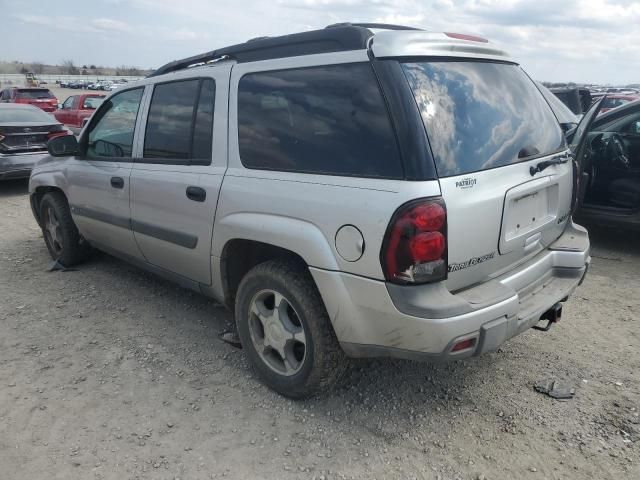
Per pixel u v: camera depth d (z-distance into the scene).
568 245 3.27
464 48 2.87
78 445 2.73
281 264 2.94
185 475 2.52
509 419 2.91
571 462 2.58
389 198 2.38
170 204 3.57
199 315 4.22
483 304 2.46
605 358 3.53
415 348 2.46
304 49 2.92
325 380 2.89
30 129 9.49
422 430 2.83
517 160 2.82
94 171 4.39
